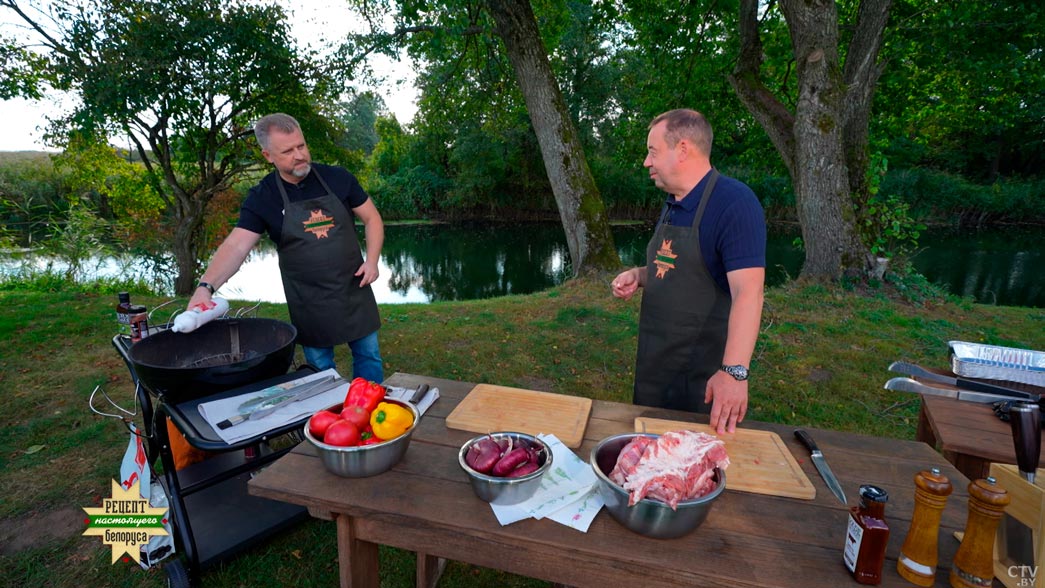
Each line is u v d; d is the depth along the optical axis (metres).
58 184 14.26
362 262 2.72
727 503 1.24
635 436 1.29
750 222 1.63
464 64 9.62
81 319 5.46
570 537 1.11
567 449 1.44
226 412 1.61
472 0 7.78
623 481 1.13
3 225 10.38
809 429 1.64
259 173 11.87
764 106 6.94
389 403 1.38
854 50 6.44
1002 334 5.12
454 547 1.23
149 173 9.41
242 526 2.13
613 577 1.11
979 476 1.80
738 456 1.42
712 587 1.02
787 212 22.88
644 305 2.02
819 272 6.38
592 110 21.59
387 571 2.09
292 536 2.23
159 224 11.06
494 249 19.33
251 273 14.38
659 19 8.28
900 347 4.67
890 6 6.06
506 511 1.18
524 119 22.42
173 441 2.30
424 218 27.56
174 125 8.37
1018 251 15.48
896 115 8.70
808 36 5.77
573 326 5.32
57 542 2.20
